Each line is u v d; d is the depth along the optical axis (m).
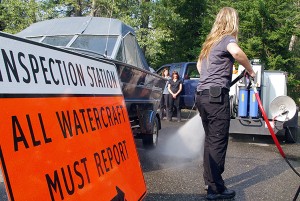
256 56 19.36
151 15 17.66
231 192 3.95
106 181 2.36
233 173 5.07
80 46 5.27
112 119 2.78
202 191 4.19
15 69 1.74
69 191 1.92
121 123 2.95
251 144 7.53
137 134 5.96
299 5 23.00
